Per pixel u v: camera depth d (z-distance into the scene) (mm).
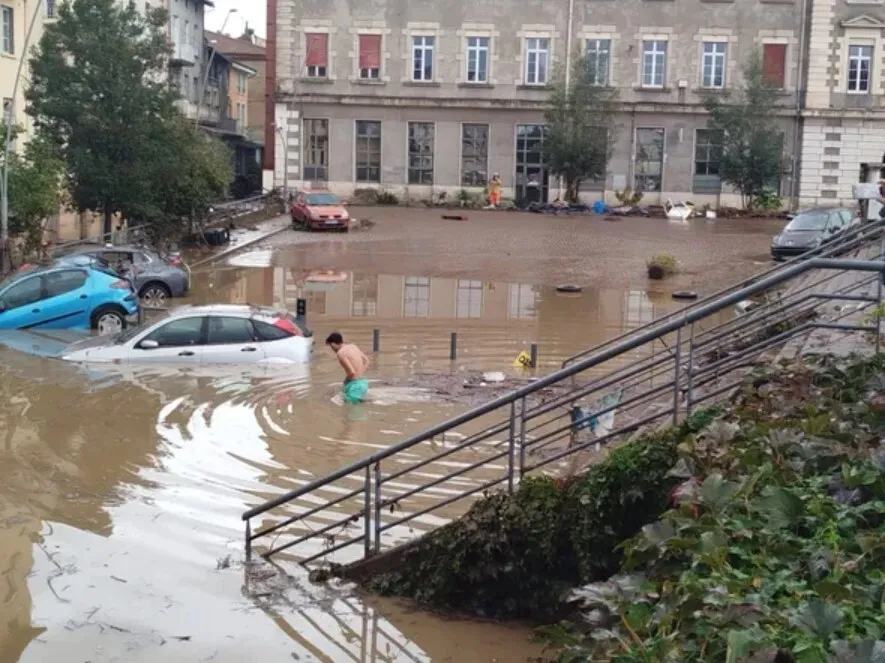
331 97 57375
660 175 57125
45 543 10688
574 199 56406
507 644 8586
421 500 12000
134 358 19281
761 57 55938
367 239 42531
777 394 8875
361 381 16781
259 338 19578
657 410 11555
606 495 8578
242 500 12047
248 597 9461
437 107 57375
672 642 5473
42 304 23125
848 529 6461
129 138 35938
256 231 44312
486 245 40750
